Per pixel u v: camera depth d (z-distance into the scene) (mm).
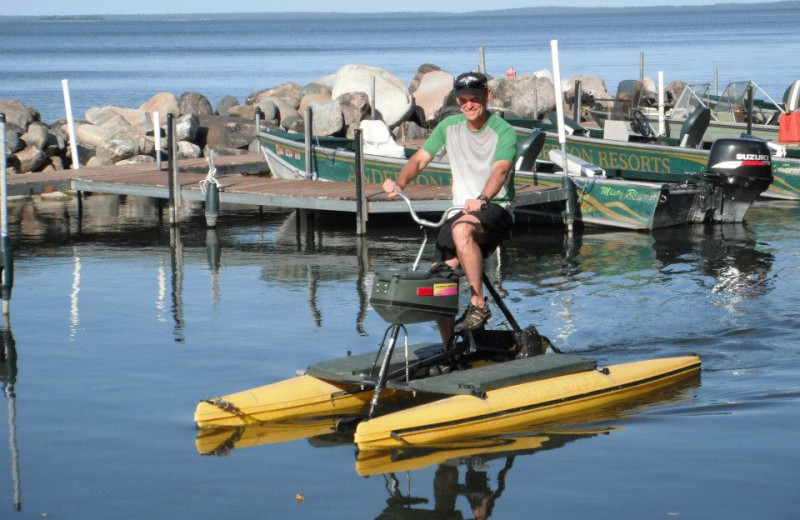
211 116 24484
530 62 84188
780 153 19266
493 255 13414
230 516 5320
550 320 9555
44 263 13188
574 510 5305
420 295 6734
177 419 6910
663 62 71688
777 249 13492
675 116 21391
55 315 10180
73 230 16078
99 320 9938
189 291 11297
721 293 10641
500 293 10859
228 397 6910
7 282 10320
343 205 15195
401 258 13352
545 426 6652
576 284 11289
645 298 10461
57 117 39969
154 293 11211
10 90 61125
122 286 11625
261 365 8195
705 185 15984
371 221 17031
